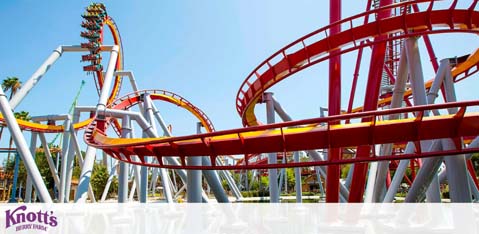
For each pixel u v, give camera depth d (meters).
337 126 11.34
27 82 21.25
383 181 14.58
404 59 14.48
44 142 32.28
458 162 11.35
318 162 11.33
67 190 26.83
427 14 14.27
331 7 15.99
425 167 12.35
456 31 14.04
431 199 14.95
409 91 25.80
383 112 9.73
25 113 53.09
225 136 13.15
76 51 24.62
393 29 14.86
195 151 13.22
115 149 15.62
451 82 15.58
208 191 61.66
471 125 10.02
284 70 17.67
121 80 38.22
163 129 25.78
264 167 12.01
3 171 60.97
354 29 15.32
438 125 10.26
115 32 37.84
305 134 11.60
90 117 31.59
